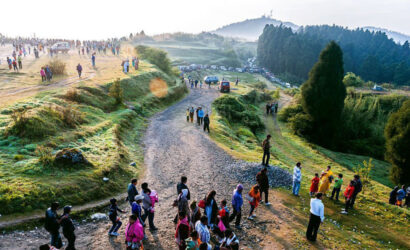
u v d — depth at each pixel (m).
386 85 68.69
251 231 9.49
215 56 165.50
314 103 35.00
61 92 21.34
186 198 8.34
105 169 12.29
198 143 19.89
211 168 15.27
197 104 35.88
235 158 17.23
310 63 150.62
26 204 8.73
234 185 13.34
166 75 45.34
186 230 7.27
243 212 10.91
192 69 96.62
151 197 8.57
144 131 21.97
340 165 25.06
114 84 25.00
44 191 9.46
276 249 8.59
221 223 7.89
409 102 24.08
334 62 34.09
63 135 14.61
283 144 29.80
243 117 34.06
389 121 25.19
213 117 29.34
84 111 19.86
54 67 29.50
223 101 35.59
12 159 11.07
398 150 23.02
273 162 18.12
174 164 15.59
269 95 58.91
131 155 16.05
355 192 12.32
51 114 15.52
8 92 20.33
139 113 26.55
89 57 48.31
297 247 8.81
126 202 10.91
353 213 12.22
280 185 14.04
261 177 11.35
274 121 40.25
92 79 28.84
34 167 10.62
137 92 31.00
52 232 6.70
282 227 10.01
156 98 32.84
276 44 163.00
